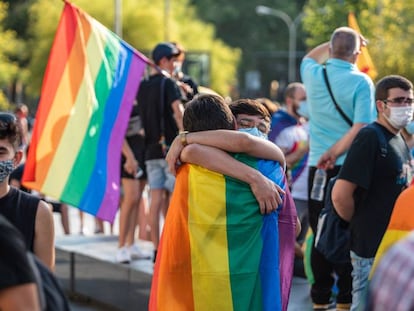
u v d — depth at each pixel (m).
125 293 13.46
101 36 11.46
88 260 14.47
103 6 60.03
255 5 116.19
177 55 13.70
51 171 10.90
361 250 9.36
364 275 9.40
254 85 106.31
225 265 7.89
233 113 8.39
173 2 79.31
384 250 7.51
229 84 93.81
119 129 11.42
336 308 11.10
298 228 8.28
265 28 117.25
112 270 13.77
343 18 31.97
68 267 15.00
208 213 7.92
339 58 11.29
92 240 16.20
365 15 31.45
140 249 14.80
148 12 62.19
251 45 116.50
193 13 83.38
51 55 11.14
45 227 6.97
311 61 11.78
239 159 7.96
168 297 8.05
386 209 9.27
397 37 33.84
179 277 8.03
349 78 11.12
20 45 62.28
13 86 70.19
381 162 9.23
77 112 11.12
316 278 11.16
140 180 14.15
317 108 11.45
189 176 8.01
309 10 35.09
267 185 7.88
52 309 5.46
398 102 9.20
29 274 5.14
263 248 7.93
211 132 7.95
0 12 56.34
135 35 61.72
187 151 7.98
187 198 8.01
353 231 9.42
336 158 11.09
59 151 10.95
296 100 13.94
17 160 6.96
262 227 7.93
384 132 9.30
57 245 15.55
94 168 11.14
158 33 62.72
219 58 83.69
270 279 7.95
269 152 7.99
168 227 8.12
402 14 33.97
